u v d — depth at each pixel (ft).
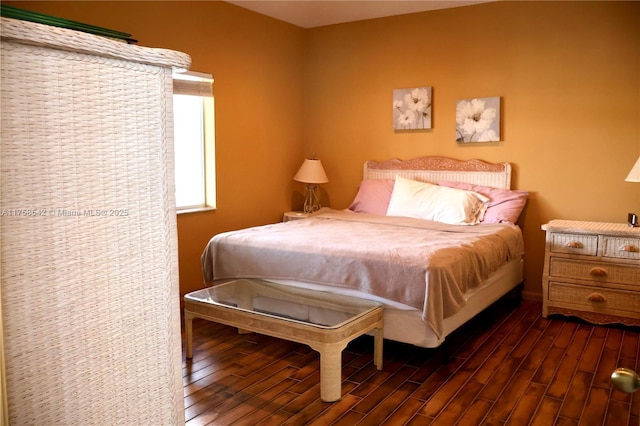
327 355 8.12
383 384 8.87
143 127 3.12
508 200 13.91
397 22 16.06
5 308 2.55
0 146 2.49
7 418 2.51
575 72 13.48
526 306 13.78
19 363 2.62
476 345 10.77
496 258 11.48
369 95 16.81
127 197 3.06
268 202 16.80
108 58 2.90
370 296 9.64
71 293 2.82
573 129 13.62
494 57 14.56
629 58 12.80
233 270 11.47
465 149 15.25
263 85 16.25
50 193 2.69
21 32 2.45
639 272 11.46
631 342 10.92
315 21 16.96
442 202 14.19
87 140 2.84
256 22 15.78
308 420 7.60
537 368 9.55
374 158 16.93
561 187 13.89
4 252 2.53
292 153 17.72
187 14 13.52
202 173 14.94
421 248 10.00
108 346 3.02
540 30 13.85
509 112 14.47
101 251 2.95
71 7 10.91
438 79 15.51
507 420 7.63
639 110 12.77
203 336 11.33
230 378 9.09
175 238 3.37
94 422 2.98
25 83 2.56
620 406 8.04
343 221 14.25
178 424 3.49
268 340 11.08
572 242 12.17
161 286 3.30
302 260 10.39
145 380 3.25
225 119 14.98
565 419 7.66
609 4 12.92
